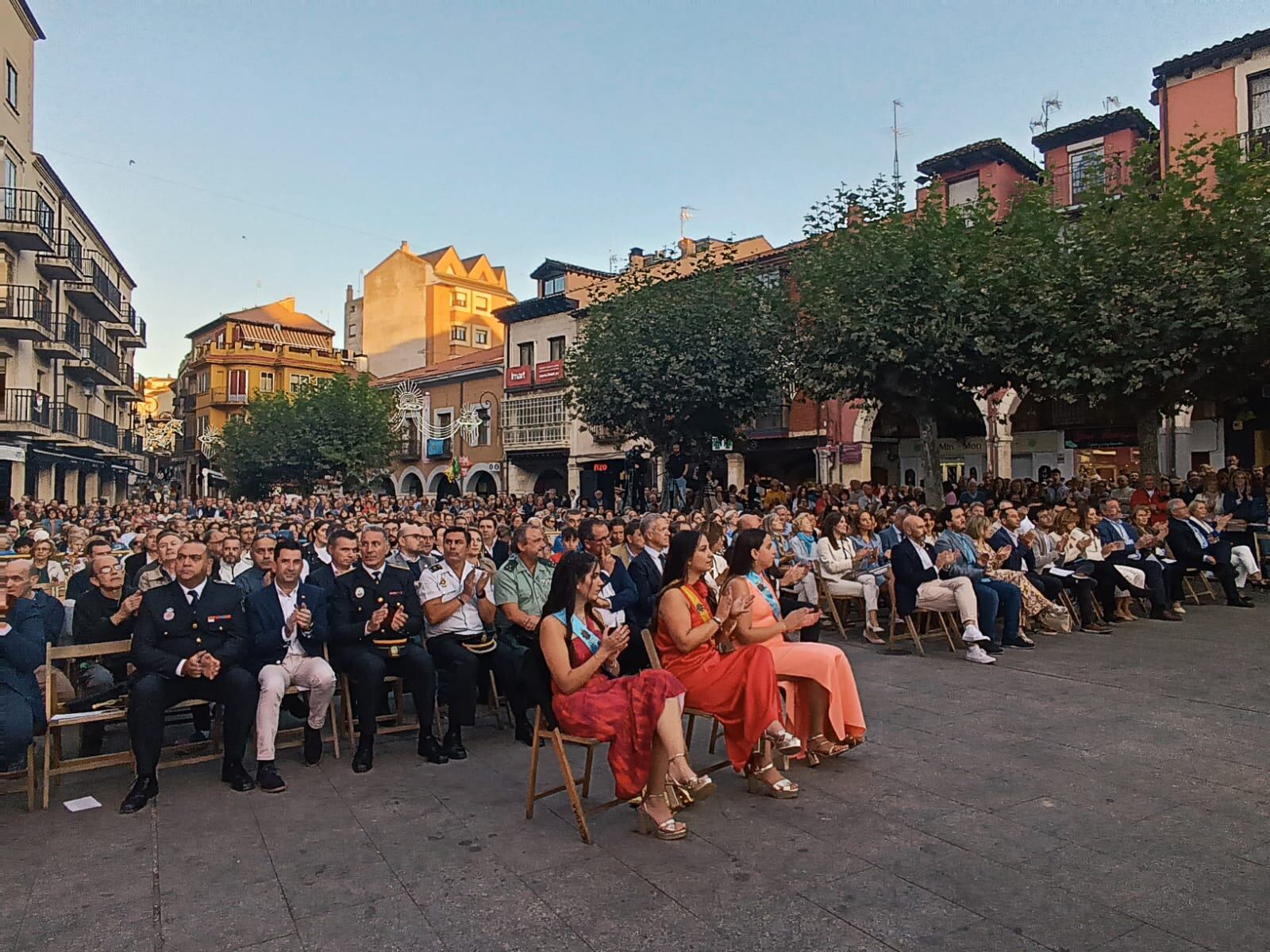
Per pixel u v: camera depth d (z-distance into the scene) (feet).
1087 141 73.67
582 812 14.46
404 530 23.56
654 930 11.37
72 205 114.52
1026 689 23.75
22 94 95.20
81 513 74.33
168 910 12.20
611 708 14.78
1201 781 16.40
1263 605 36.86
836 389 52.85
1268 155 50.21
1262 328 39.60
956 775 17.07
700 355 66.59
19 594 17.12
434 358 184.44
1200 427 67.00
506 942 11.16
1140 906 11.69
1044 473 62.39
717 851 13.82
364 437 128.88
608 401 70.74
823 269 53.42
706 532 27.81
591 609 16.37
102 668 20.40
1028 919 11.41
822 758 18.33
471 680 19.51
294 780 18.01
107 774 18.57
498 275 211.61
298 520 51.39
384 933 11.48
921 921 11.41
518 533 21.52
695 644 16.57
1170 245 42.68
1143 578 33.71
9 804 16.75
